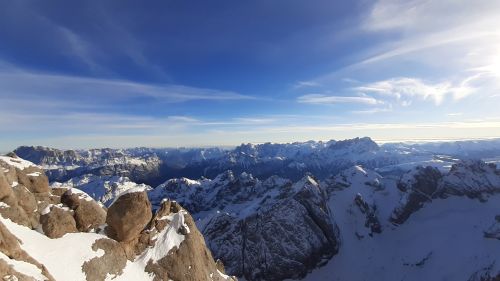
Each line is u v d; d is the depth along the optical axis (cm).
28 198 4984
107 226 5638
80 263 4678
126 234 5616
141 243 5991
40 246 4512
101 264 4916
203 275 6425
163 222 6656
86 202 5697
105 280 4831
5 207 4534
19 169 5319
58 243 4772
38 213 5025
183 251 6334
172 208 7169
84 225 5512
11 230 4306
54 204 5391
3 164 5119
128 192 5756
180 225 6744
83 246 4947
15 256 3903
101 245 5159
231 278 7550
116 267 5134
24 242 4341
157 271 5734
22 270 3712
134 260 5650
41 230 4844
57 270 4325
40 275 3875
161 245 6184
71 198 5559
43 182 5516
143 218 5825
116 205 5634
